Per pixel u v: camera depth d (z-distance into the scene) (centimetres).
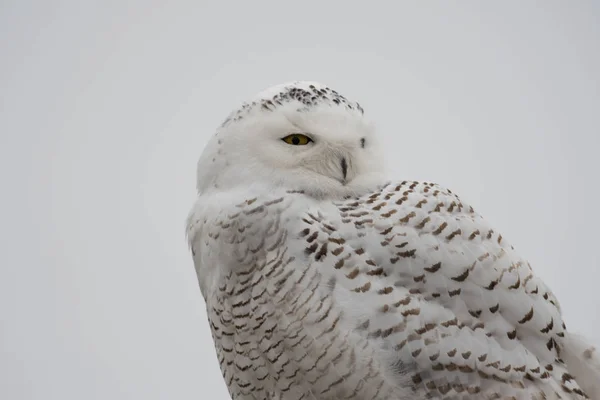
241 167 618
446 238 615
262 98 619
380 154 621
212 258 617
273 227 614
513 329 614
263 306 614
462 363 612
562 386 614
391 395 612
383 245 614
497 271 615
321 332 612
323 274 613
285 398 615
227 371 619
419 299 613
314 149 617
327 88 621
